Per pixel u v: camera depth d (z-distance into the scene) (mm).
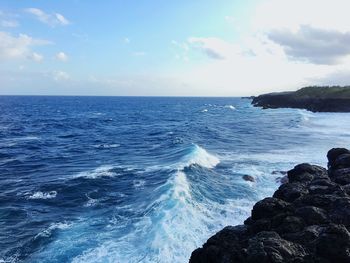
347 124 57312
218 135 48938
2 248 15211
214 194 20766
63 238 15820
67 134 56531
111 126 70438
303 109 98438
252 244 10484
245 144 40375
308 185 15953
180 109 139125
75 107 152625
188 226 15977
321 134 46500
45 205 20500
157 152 36719
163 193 20188
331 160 21484
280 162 29594
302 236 11070
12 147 42812
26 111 116250
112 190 22719
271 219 12586
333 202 13070
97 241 15266
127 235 15641
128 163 31250
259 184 23047
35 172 29062
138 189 22516
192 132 52844
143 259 13492
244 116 87000
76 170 29219
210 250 11258
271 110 103000
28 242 15648
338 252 9711
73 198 21531
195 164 27719
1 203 20891
